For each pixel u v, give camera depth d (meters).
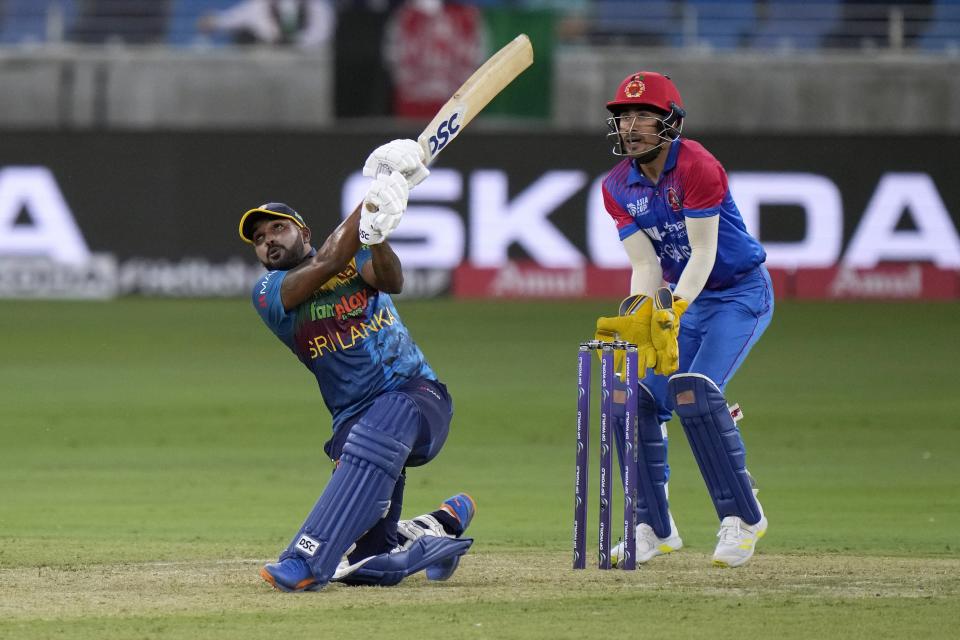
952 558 22.95
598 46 89.25
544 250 80.56
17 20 92.75
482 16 81.62
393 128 81.62
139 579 20.58
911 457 35.69
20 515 27.80
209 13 91.94
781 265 79.94
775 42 90.56
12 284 80.88
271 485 31.89
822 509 28.73
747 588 19.86
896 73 85.50
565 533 26.02
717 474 21.77
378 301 20.05
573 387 49.12
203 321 70.94
